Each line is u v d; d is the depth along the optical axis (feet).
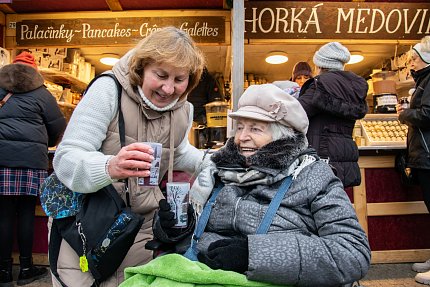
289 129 4.04
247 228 3.70
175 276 3.15
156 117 4.12
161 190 4.68
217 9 11.84
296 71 11.06
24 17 11.87
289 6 11.44
